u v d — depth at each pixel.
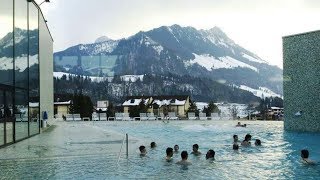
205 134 25.80
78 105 78.81
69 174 9.77
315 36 24.30
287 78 26.53
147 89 187.62
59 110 100.62
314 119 24.52
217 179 9.73
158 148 15.89
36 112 23.16
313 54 24.45
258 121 44.12
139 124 40.56
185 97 106.44
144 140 18.61
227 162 12.51
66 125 37.12
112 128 34.34
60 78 153.75
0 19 14.83
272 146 17.38
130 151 14.24
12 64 16.86
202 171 10.82
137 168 10.91
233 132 27.23
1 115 15.12
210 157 13.11
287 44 26.41
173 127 34.62
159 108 102.06
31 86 21.55
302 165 11.89
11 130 16.62
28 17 20.73
